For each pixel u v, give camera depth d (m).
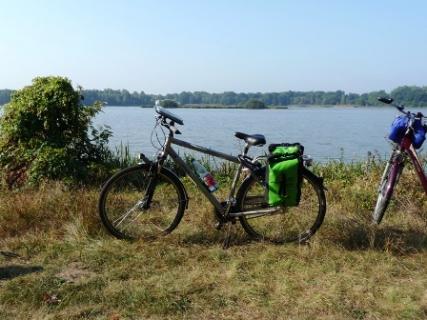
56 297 3.84
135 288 3.99
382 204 5.10
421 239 5.09
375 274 4.34
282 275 4.29
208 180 5.04
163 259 4.58
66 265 4.46
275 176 4.83
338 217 5.59
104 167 7.71
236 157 5.03
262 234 5.19
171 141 4.98
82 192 6.27
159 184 5.38
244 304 3.82
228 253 4.75
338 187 6.86
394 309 3.73
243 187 5.04
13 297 3.82
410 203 5.99
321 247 4.86
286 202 4.87
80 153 7.81
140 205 5.08
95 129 8.14
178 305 3.75
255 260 4.59
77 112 7.61
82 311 3.66
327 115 62.19
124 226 5.23
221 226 5.07
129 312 3.67
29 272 4.30
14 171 7.30
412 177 6.43
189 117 48.62
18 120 7.34
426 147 8.12
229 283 4.13
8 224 5.37
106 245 4.84
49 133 7.50
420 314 3.69
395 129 5.05
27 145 7.34
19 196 6.15
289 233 5.21
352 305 3.80
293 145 4.92
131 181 5.61
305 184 5.50
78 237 5.00
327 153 15.89
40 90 7.48
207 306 3.77
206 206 5.97
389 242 4.91
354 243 5.00
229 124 34.66
